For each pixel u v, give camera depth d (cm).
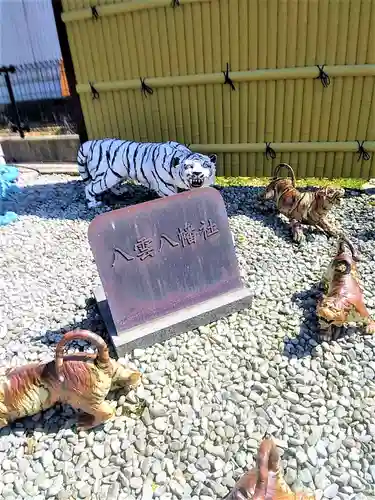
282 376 98
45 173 239
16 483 82
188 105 190
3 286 138
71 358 88
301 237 149
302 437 86
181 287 113
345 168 188
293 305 119
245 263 140
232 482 79
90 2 179
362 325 109
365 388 94
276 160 193
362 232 153
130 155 178
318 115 178
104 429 90
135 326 109
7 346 113
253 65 174
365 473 79
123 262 105
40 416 94
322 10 157
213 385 98
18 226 177
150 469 83
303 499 70
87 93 202
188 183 158
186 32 173
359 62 164
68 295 131
